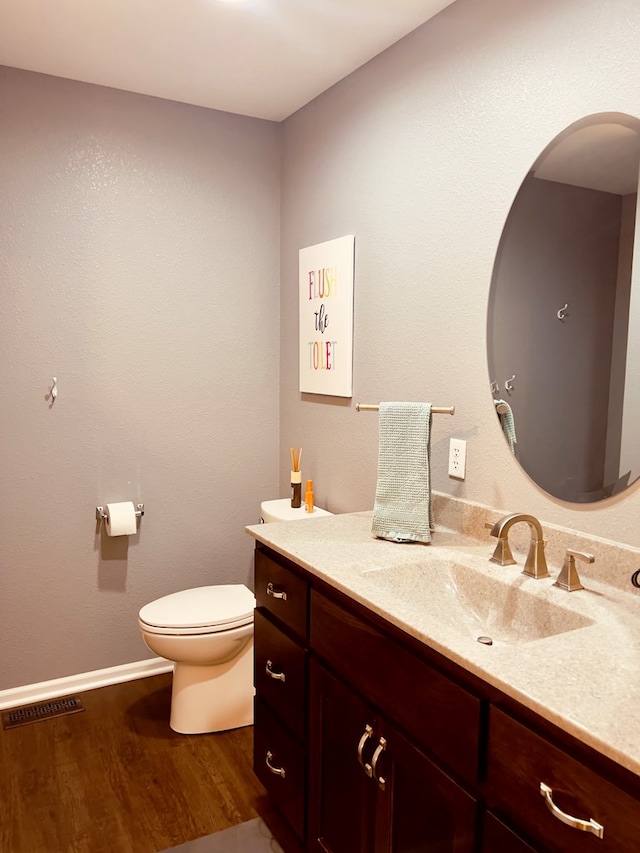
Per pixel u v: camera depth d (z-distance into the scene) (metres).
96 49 2.17
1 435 2.42
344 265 2.37
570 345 1.51
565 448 1.54
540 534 1.51
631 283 1.36
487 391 1.79
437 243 1.94
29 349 2.43
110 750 2.25
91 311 2.53
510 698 1.04
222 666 2.35
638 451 1.36
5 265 2.36
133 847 1.81
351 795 1.51
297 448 2.84
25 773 2.11
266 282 2.90
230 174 2.76
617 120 1.38
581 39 1.46
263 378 2.94
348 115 2.34
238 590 2.53
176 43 2.12
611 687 0.99
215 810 1.96
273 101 2.60
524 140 1.62
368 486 2.34
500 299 1.72
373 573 1.58
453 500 1.92
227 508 2.91
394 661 1.32
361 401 2.36
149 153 2.58
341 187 2.40
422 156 1.98
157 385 2.70
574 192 1.48
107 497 2.64
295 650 1.73
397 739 1.32
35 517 2.51
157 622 2.19
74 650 2.64
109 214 2.53
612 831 0.86
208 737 2.34
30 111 2.35
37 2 1.87
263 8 1.88
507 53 1.66
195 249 2.71
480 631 1.52
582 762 0.90
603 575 1.45
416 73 1.99
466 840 1.13
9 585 2.49
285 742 1.82
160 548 2.78
